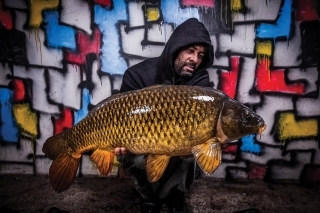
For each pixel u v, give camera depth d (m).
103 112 1.74
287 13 2.83
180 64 2.19
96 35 2.90
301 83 2.93
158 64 2.38
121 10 2.86
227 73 2.96
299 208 2.54
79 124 1.83
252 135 3.04
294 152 3.05
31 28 2.89
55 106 3.02
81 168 3.11
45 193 2.69
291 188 2.94
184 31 2.17
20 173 3.12
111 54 2.93
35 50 2.93
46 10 2.86
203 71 2.36
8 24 2.88
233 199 2.66
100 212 2.37
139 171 2.17
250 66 2.93
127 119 1.68
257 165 3.09
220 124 1.62
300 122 2.99
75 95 3.00
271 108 2.99
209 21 2.87
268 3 2.83
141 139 1.67
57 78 2.97
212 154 1.60
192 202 2.59
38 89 2.98
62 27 2.89
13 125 3.03
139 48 2.92
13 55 2.92
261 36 2.88
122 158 2.33
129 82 2.37
